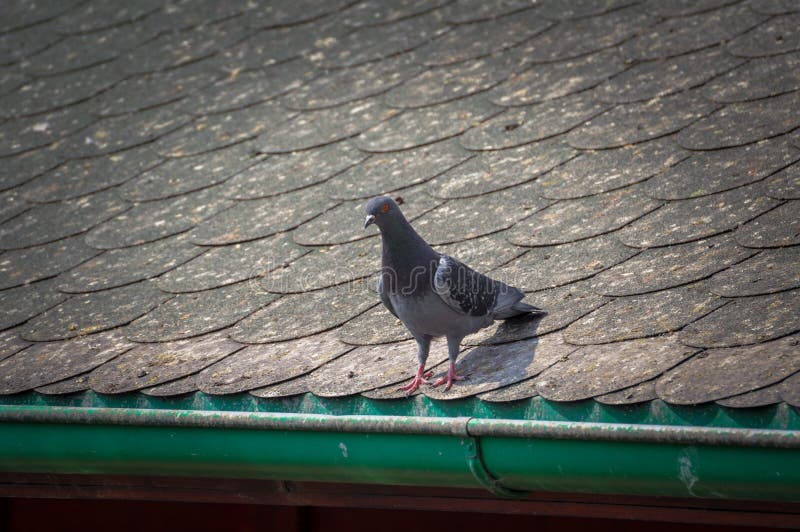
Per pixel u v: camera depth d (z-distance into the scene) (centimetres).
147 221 871
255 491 639
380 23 1113
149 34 1203
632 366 538
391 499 611
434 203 806
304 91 1026
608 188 760
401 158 882
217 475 606
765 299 576
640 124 830
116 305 757
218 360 651
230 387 609
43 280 812
